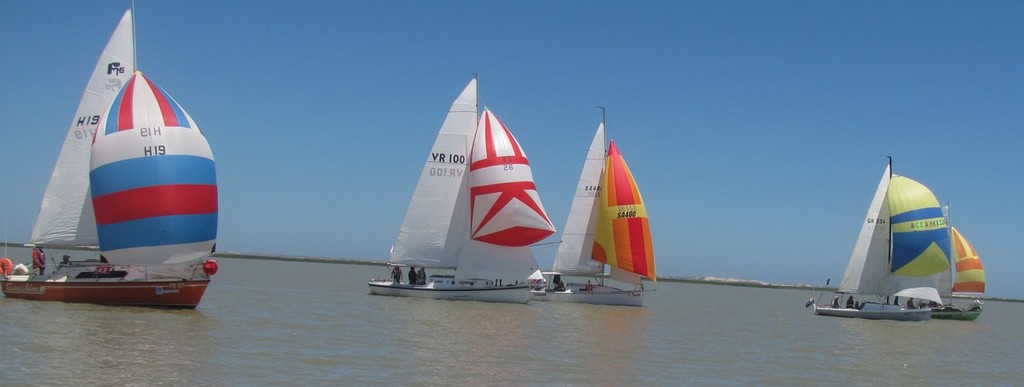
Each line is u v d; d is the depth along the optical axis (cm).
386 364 2053
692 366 2331
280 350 2181
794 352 2827
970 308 5312
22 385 1619
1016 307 11481
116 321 2516
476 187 4153
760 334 3450
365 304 3797
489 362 2169
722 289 13162
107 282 2872
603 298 4569
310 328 2695
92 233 3038
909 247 4509
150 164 2822
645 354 2522
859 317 4634
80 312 2675
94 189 2830
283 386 1733
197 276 2955
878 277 4647
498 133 4172
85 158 3034
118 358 1928
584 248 4709
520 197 4119
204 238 2909
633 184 4594
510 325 3086
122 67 3073
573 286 4672
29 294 2947
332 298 4178
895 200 4556
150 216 2819
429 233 4347
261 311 3200
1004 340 3897
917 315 4603
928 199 4544
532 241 4141
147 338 2233
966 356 3033
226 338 2336
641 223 4569
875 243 4662
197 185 2888
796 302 8331
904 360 2772
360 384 1792
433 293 4234
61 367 1797
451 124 4366
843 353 2872
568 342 2684
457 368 2050
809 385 2127
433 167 4366
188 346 2150
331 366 1986
